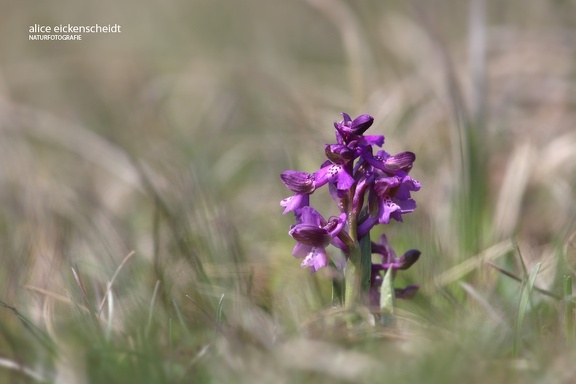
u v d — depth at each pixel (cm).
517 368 592
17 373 626
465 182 984
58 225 1037
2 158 1293
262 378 575
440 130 1266
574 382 569
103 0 2241
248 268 863
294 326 692
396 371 576
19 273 861
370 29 1752
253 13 2248
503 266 876
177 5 2298
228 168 1340
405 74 1609
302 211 667
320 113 1445
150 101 1616
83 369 588
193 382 586
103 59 1897
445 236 1008
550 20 1692
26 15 2089
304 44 2111
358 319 668
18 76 1900
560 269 786
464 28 1850
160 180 1147
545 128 1343
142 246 989
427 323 680
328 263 688
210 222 931
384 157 672
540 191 1130
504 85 1500
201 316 712
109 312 695
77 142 1386
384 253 725
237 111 1590
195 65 1856
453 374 570
